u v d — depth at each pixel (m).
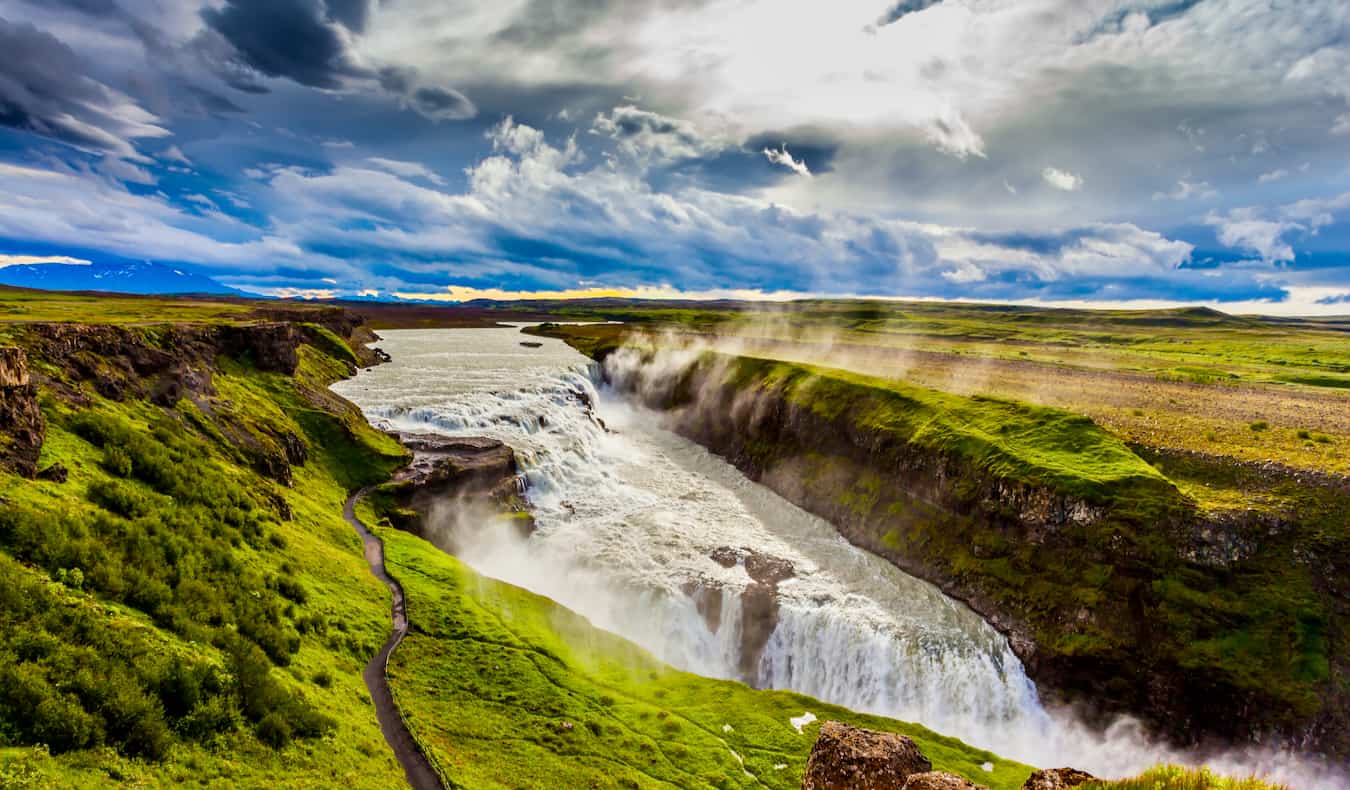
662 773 32.97
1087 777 19.03
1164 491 53.34
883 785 20.75
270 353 79.75
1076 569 53.56
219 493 42.16
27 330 46.09
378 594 44.47
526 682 38.34
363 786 24.31
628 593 59.44
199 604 28.75
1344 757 39.91
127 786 18.17
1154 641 47.38
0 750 16.94
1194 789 14.72
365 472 68.25
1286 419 70.75
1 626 20.28
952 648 52.78
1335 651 43.41
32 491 28.86
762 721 40.41
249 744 22.95
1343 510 48.94
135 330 63.78
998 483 61.47
